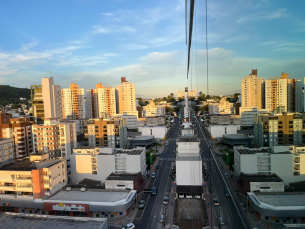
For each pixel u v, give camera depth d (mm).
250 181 79750
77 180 101375
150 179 108000
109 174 98812
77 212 75812
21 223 57594
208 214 74500
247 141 156375
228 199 85000
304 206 66500
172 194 91062
